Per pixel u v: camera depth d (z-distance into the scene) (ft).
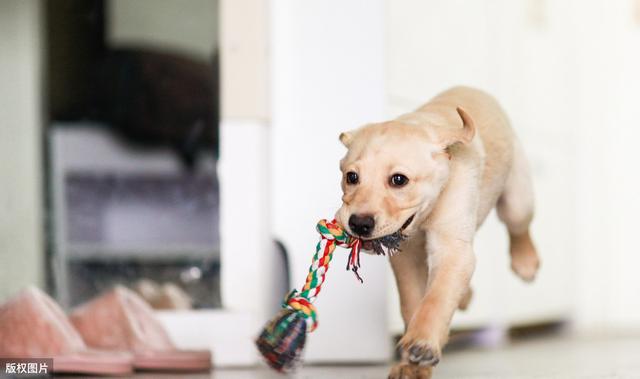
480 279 9.70
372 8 7.93
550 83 11.89
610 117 13.24
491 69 9.92
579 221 13.12
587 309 13.06
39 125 12.80
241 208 8.06
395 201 5.25
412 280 6.01
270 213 8.09
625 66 13.19
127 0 13.12
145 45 13.15
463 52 9.29
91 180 12.80
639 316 13.21
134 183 12.85
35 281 11.91
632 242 13.26
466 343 10.22
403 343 5.27
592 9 13.16
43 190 12.59
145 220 12.66
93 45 13.14
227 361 7.88
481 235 9.75
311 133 8.04
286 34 8.09
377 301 7.83
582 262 13.14
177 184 12.89
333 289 7.84
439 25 8.80
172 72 13.12
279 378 6.65
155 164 13.00
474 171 5.66
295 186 8.06
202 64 13.17
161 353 7.33
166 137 13.07
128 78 13.14
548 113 11.81
